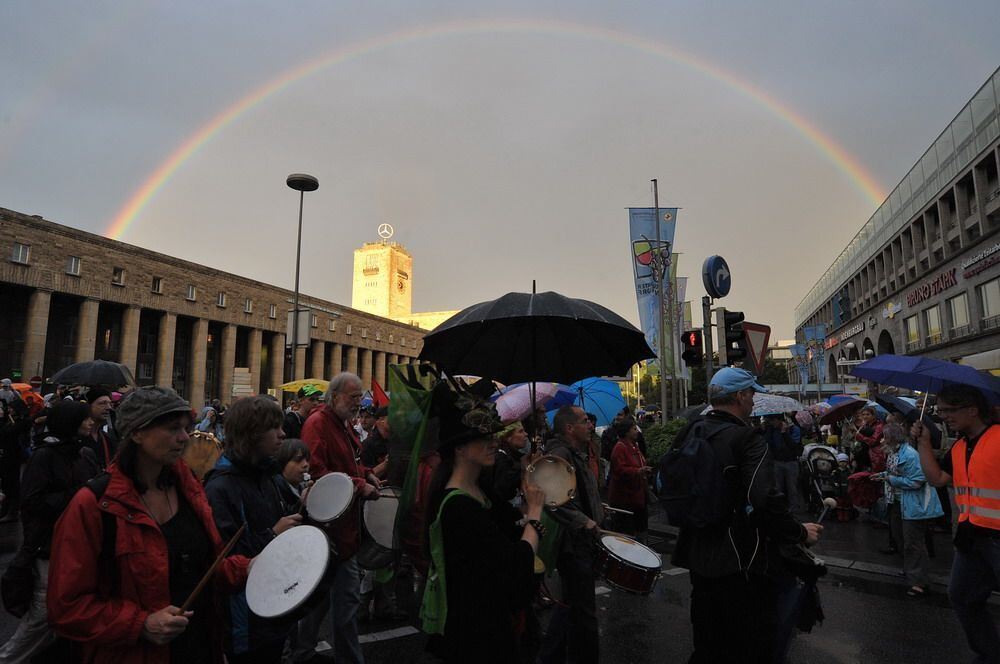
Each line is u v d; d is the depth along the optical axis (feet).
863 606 20.58
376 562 13.69
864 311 193.26
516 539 8.79
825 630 18.25
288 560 8.92
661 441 41.11
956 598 13.69
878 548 29.17
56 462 13.11
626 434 28.02
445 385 8.89
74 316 136.98
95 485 7.57
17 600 12.66
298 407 27.55
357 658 14.03
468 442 8.15
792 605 12.05
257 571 8.83
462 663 7.37
